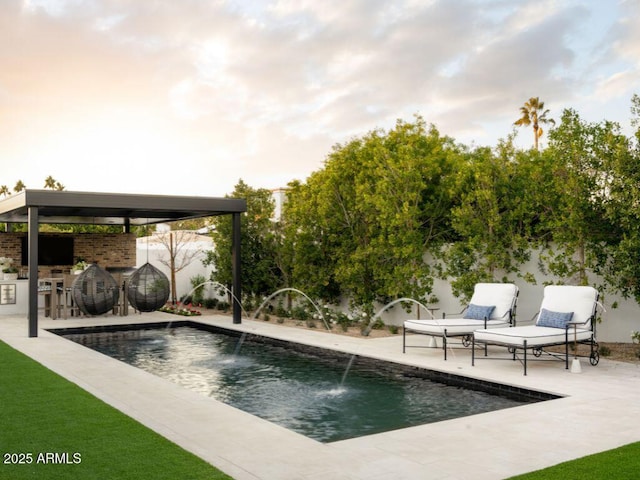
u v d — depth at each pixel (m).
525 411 5.89
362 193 12.83
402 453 4.54
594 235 9.59
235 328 12.94
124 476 3.86
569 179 9.51
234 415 5.60
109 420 5.27
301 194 15.26
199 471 3.98
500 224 10.87
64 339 11.12
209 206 13.31
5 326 13.20
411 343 10.64
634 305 9.94
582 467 4.14
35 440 4.67
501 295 9.81
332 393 7.27
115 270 19.09
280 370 8.84
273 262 16.03
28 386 6.80
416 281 12.05
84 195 11.82
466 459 4.39
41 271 19.86
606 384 7.16
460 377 7.84
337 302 14.83
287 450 4.58
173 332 13.37
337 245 14.35
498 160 10.95
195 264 20.34
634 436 5.02
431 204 12.41
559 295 9.03
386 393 7.26
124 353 10.45
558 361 8.70
